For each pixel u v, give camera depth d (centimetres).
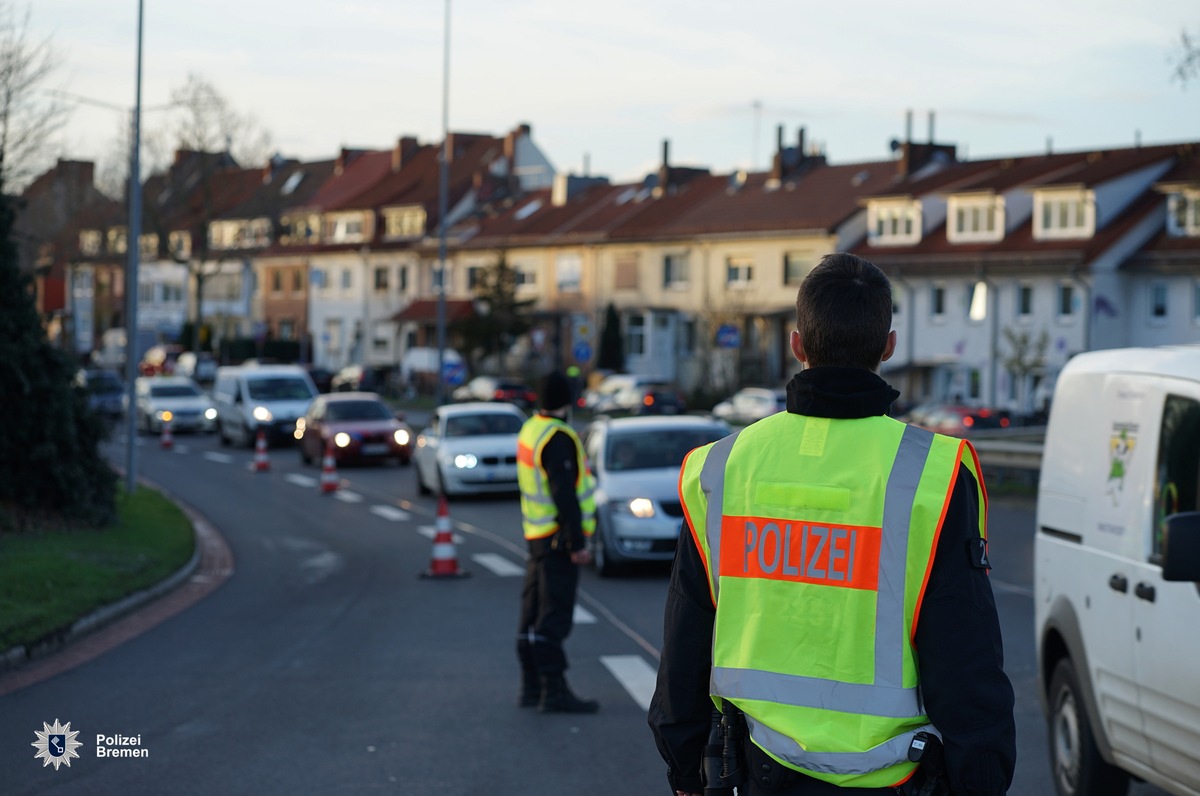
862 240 5872
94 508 1680
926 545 278
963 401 5216
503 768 704
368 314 8319
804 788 279
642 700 880
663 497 1537
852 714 277
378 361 8244
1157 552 547
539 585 845
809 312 301
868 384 294
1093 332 4888
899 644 278
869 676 278
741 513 293
